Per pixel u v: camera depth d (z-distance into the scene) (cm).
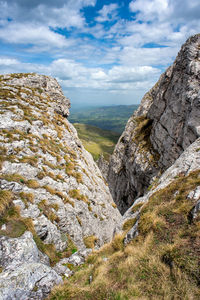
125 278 742
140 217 1267
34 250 960
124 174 5075
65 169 2242
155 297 607
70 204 1739
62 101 4128
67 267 1123
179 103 2928
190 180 1316
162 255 798
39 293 681
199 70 2656
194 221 882
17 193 1281
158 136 3581
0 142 1694
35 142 2127
